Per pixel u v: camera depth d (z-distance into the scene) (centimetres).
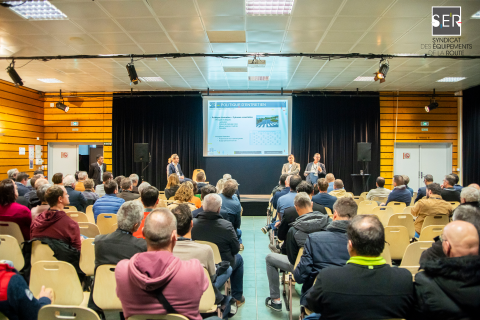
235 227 333
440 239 171
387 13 407
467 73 685
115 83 796
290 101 890
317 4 384
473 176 810
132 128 899
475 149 805
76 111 902
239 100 888
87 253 221
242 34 478
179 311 121
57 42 510
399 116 880
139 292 120
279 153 885
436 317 116
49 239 217
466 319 111
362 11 402
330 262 174
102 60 602
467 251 118
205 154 892
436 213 312
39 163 875
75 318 128
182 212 183
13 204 277
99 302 174
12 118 785
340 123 884
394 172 885
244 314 250
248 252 418
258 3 388
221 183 451
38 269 180
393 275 125
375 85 812
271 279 259
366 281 123
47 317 128
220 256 233
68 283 180
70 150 916
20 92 812
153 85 828
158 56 567
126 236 178
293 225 223
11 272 130
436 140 876
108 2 377
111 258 173
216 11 403
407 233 270
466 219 181
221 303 217
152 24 442
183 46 531
